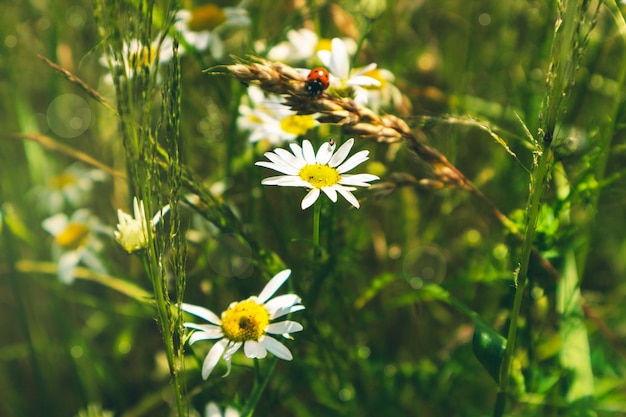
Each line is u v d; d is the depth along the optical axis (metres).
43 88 0.54
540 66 0.46
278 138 0.41
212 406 0.38
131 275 0.50
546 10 0.45
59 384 0.49
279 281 0.34
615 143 0.45
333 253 0.38
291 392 0.44
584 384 0.35
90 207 0.54
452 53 0.54
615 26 0.42
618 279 0.51
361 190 0.41
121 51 0.28
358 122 0.33
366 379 0.44
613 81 0.46
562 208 0.38
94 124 0.52
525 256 0.31
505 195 0.46
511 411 0.41
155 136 0.29
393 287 0.48
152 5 0.28
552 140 0.30
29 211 0.52
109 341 0.51
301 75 0.32
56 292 0.48
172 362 0.30
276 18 0.49
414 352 0.48
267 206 0.42
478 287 0.48
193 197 0.39
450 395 0.45
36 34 0.52
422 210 0.49
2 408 0.48
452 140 0.47
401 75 0.50
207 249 0.43
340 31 0.48
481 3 0.52
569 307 0.36
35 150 0.51
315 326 0.39
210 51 0.45
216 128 0.48
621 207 0.50
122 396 0.47
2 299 0.50
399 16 0.49
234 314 0.33
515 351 0.40
